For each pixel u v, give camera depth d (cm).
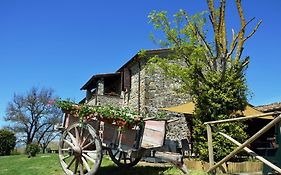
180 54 1259
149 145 920
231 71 1145
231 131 1077
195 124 1149
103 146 858
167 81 2042
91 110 868
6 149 3291
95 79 2584
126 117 826
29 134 4153
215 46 1201
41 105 4206
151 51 2028
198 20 1306
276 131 627
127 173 971
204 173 811
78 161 895
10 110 4178
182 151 1377
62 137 949
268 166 634
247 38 1156
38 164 1294
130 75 2300
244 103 1124
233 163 992
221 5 1181
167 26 1293
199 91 1167
